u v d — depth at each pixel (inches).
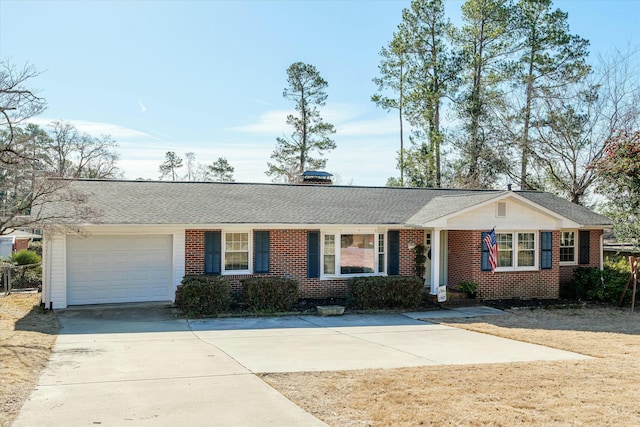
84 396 343.6
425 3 1593.3
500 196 840.9
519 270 874.1
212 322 655.8
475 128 1582.2
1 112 565.9
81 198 653.9
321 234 832.9
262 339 556.1
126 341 530.6
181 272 765.9
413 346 534.3
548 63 1505.9
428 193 1032.2
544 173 1531.7
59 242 717.3
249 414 315.3
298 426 296.7
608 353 506.9
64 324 617.3
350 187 1025.5
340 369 428.5
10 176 644.7
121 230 747.4
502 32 1539.1
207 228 769.6
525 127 1545.3
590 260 988.6
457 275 888.9
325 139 1916.8
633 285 824.9
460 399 346.3
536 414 317.7
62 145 2004.2
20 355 446.0
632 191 941.2
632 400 345.7
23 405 322.0
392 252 875.4
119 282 759.7
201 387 370.0
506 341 567.8
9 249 1421.0
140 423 296.5
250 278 754.8
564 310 799.1
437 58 1603.1
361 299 774.5
